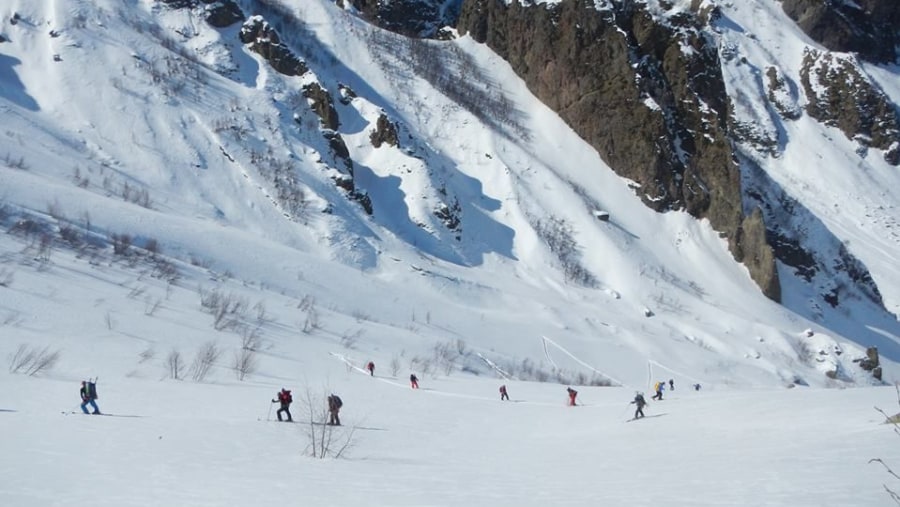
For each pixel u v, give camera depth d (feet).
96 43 427.74
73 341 163.12
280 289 278.05
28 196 262.88
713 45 547.49
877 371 375.86
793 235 501.97
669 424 108.27
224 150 389.39
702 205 488.44
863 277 500.74
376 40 622.95
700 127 510.17
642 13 547.08
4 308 172.24
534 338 310.24
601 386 251.80
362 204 411.75
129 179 346.74
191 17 494.18
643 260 438.81
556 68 566.77
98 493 47.09
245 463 66.23
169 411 108.68
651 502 44.93
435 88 569.23
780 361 357.41
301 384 165.68
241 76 469.98
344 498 48.67
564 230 449.48
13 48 418.72
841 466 53.52
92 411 99.71
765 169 609.42
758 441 77.05
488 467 70.38
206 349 178.09
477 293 360.28
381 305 298.76
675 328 375.45
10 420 83.87
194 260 271.49
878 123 639.76
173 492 48.78
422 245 413.39
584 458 76.95
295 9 637.30
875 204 579.48
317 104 474.90
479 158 499.92
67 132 367.86
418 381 197.67
